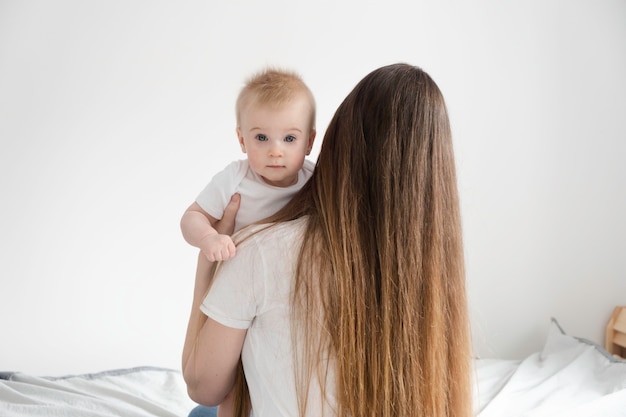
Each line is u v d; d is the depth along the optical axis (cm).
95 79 232
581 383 196
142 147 237
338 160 90
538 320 260
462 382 94
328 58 248
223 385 98
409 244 86
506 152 256
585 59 257
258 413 92
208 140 242
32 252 230
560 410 175
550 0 255
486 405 184
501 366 223
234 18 241
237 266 90
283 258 88
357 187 88
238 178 109
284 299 88
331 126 93
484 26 254
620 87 259
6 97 226
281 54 245
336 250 86
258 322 90
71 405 182
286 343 88
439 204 88
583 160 259
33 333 232
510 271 258
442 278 90
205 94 240
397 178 86
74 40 230
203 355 94
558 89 257
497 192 256
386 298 86
